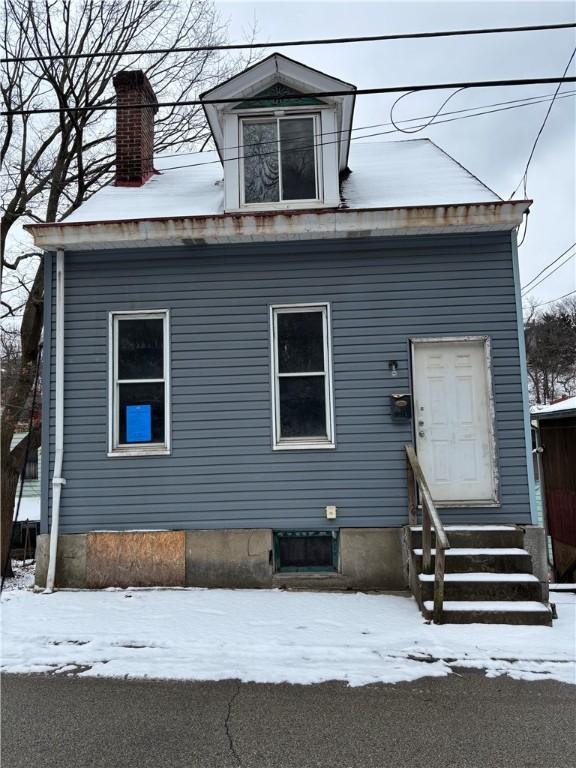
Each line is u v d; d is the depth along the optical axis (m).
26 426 14.63
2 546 10.01
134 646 4.99
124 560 6.92
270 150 7.64
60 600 6.34
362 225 6.87
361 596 6.38
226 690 4.17
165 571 6.89
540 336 36.94
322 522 6.87
